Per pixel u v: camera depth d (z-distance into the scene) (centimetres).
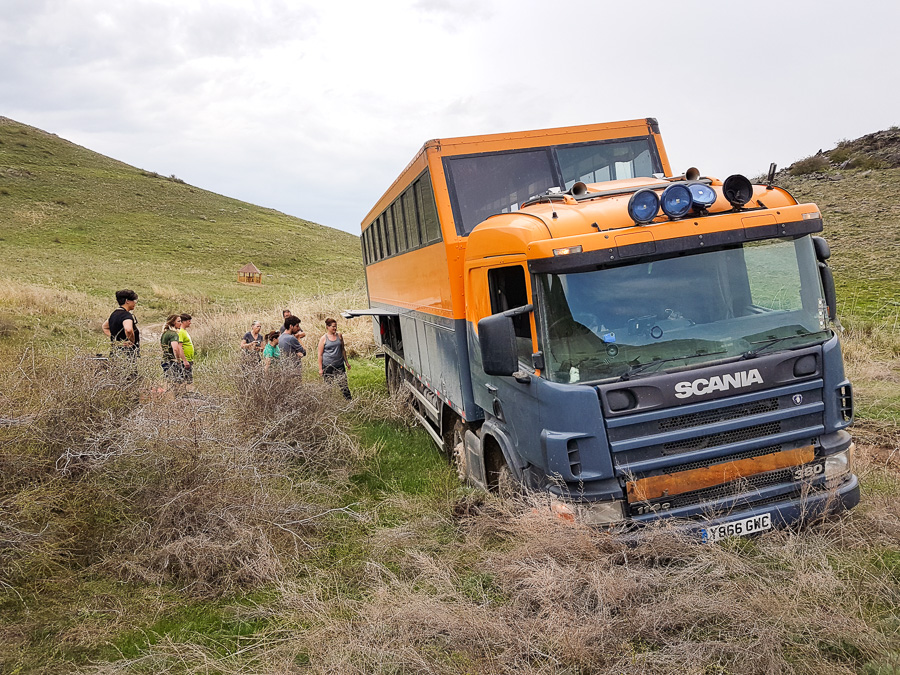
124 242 6812
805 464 474
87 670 419
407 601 452
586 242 457
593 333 458
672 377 445
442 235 661
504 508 538
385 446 899
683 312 468
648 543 437
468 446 673
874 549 461
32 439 611
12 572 514
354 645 410
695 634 389
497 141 682
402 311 1004
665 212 469
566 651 383
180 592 518
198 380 975
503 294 547
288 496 648
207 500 584
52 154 10206
